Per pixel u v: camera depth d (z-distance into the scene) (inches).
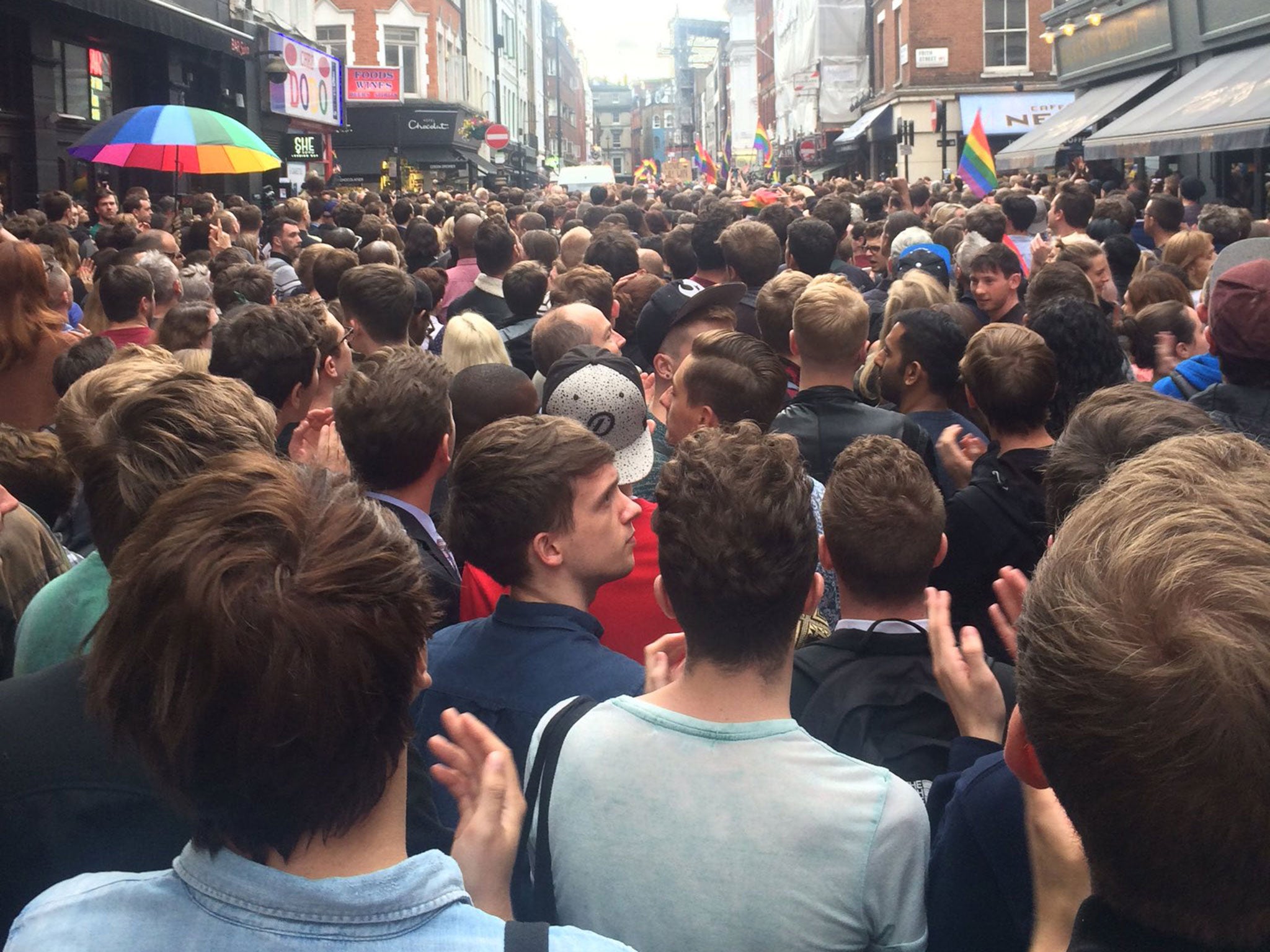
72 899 46.3
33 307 188.4
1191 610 35.0
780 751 70.5
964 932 69.3
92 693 48.6
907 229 317.7
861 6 1651.1
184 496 52.2
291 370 149.3
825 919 67.7
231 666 45.3
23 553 118.9
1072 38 904.9
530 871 75.9
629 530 101.5
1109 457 92.7
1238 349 130.5
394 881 45.8
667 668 82.7
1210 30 688.4
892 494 98.2
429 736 93.7
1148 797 35.0
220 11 850.8
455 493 100.0
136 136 414.6
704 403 143.3
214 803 46.3
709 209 281.3
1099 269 242.7
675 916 68.5
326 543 48.7
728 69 3782.0
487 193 763.4
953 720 93.3
